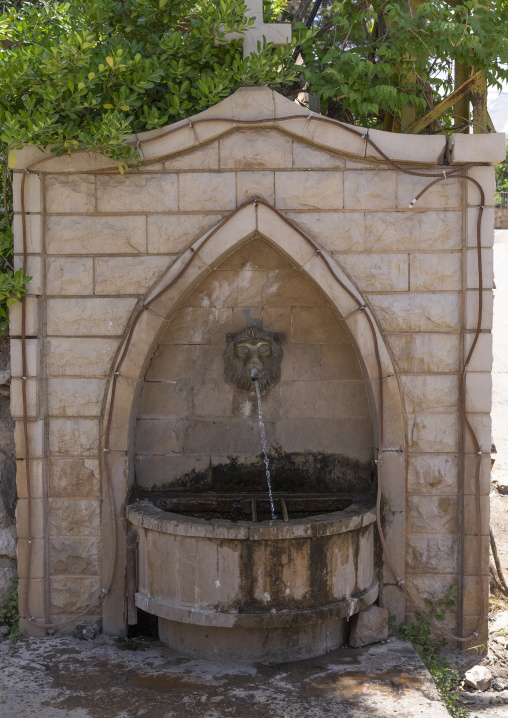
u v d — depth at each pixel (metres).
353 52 5.41
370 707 3.85
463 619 4.86
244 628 4.43
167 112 4.86
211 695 4.00
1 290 4.60
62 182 4.74
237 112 4.64
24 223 4.71
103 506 4.83
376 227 4.74
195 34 4.68
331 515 4.47
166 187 4.73
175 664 4.43
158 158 4.70
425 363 4.79
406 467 4.84
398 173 4.72
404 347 4.79
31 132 4.35
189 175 4.71
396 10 5.00
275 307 5.05
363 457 5.13
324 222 4.74
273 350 5.00
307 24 5.71
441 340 4.79
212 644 4.51
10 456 5.27
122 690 4.06
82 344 4.81
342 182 4.71
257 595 4.27
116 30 5.07
